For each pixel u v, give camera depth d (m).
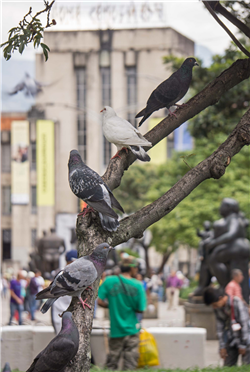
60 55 53.09
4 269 53.38
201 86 12.55
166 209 4.37
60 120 52.88
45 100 52.97
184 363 8.61
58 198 52.44
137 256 31.14
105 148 52.84
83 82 53.12
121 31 52.88
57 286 3.80
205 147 32.31
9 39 4.61
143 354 8.00
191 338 8.61
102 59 53.09
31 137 52.28
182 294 24.27
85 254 4.11
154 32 52.56
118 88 52.94
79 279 3.80
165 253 43.44
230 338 8.22
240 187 31.17
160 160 44.16
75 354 3.70
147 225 4.34
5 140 58.00
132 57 52.88
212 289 8.38
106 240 4.17
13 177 52.16
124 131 4.73
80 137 52.88
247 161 31.58
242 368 7.62
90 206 4.12
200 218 32.69
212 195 32.19
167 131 5.02
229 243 12.44
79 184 4.10
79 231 4.20
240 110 11.19
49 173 48.28
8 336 8.88
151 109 5.39
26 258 53.19
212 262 12.64
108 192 4.16
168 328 8.90
